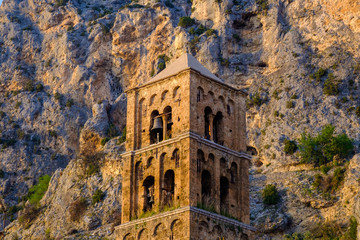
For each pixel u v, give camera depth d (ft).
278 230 428.97
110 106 636.89
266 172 493.36
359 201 403.95
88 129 609.42
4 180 636.07
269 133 517.14
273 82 549.95
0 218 599.16
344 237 395.75
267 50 579.07
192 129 217.15
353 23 548.31
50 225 531.09
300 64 548.72
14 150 654.12
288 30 580.30
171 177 219.61
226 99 231.71
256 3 606.14
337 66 532.32
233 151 226.79
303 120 513.86
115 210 504.02
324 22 564.71
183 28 628.69
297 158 487.61
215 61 585.22
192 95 221.05
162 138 228.63
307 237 408.87
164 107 226.58
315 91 526.16
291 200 446.60
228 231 213.87
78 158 581.12
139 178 224.12
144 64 652.07
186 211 205.36
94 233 492.54
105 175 540.11
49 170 641.81
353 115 504.02
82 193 536.42
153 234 211.20
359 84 518.37
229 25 604.49
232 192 222.69
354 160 445.78
